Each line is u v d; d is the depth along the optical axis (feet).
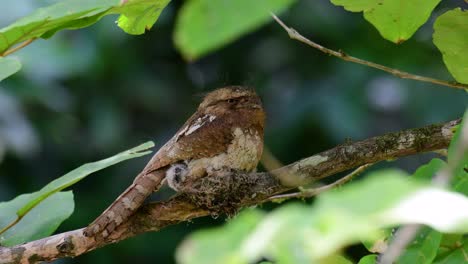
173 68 57.31
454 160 10.51
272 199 27.91
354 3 20.38
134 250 53.42
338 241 8.87
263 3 9.61
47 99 50.08
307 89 53.78
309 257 8.95
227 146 30.30
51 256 25.61
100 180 55.31
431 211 8.82
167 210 26.94
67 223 53.36
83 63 50.06
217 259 9.14
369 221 8.82
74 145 53.98
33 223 24.17
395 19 20.74
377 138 24.45
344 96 52.39
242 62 57.41
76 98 52.54
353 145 24.72
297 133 52.70
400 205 8.80
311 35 54.34
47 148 53.42
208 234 9.39
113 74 53.47
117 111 53.57
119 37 51.26
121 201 26.71
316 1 53.47
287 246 9.04
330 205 9.05
